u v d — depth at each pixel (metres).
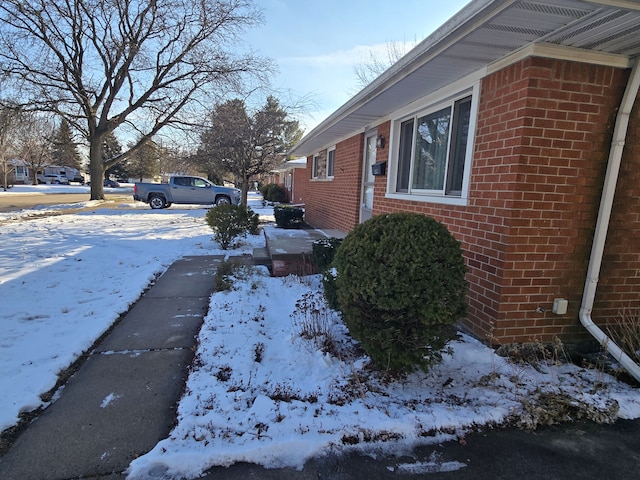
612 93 3.25
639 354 3.26
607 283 3.53
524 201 3.25
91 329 3.74
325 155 11.30
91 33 16.58
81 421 2.39
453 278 2.57
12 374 2.85
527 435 2.35
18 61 15.46
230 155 14.15
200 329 3.81
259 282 5.34
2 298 4.62
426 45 3.30
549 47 3.05
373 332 2.68
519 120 3.19
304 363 3.11
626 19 2.55
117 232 10.35
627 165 3.38
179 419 2.34
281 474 2.01
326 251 5.25
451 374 2.97
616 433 2.39
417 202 5.06
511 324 3.40
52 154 43.81
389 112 6.12
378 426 2.30
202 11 14.50
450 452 2.20
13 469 1.99
